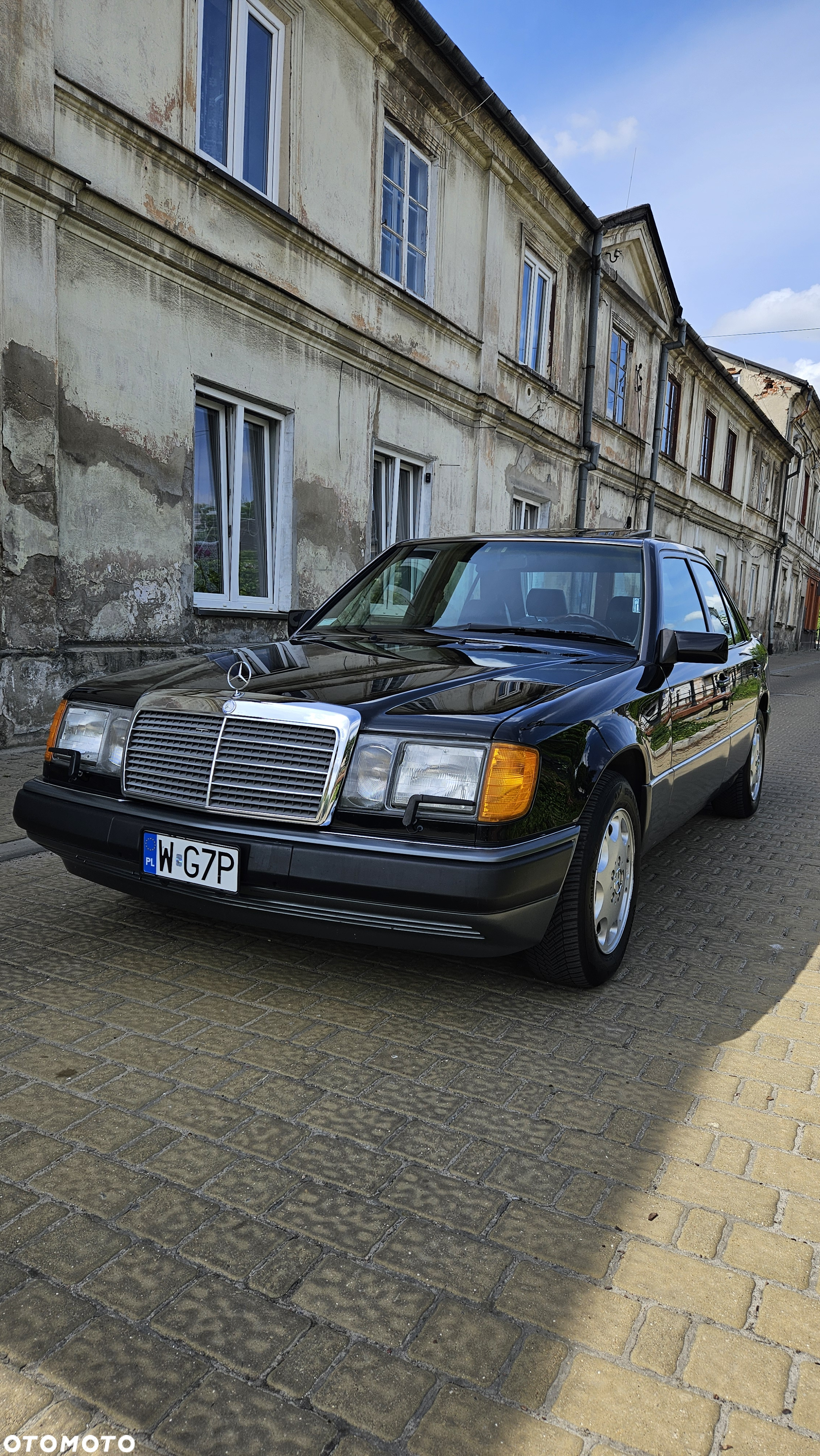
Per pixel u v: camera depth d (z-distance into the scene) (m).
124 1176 1.93
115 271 6.50
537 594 3.82
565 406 14.50
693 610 4.25
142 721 2.78
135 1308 1.58
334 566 9.25
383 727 2.50
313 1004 2.79
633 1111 2.29
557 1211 1.89
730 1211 1.92
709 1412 1.44
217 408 7.82
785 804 6.29
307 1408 1.41
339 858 2.41
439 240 10.67
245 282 7.61
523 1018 2.77
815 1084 2.47
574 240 13.86
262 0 7.66
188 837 2.58
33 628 6.02
